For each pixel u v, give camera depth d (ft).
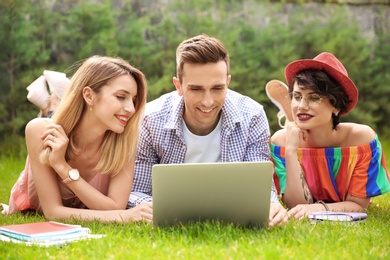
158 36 30.73
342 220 12.49
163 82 28.73
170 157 14.24
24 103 27.91
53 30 28.53
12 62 27.89
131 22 29.78
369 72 33.24
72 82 12.96
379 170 14.43
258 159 14.20
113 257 9.24
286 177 14.24
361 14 34.94
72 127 13.02
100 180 13.51
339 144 14.66
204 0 30.66
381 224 12.52
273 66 31.22
